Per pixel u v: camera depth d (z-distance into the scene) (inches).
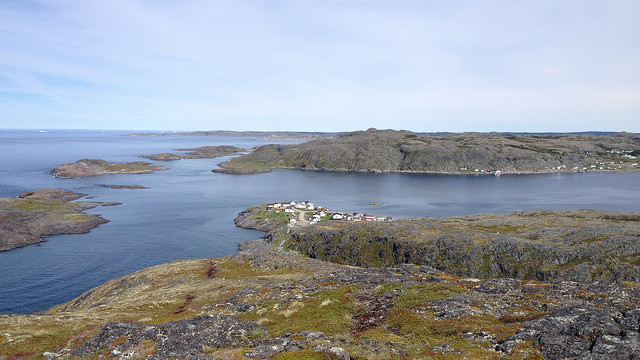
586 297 1163.9
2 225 6540.4
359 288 1656.0
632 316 887.7
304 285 1936.5
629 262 3784.5
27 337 1453.0
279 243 6112.2
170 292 2657.5
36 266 5064.0
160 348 1026.7
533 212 7071.9
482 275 4215.1
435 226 5620.1
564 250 4136.3
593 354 757.9
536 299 1211.2
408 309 1257.4
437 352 888.3
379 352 907.4
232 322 1178.0
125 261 5324.8
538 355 802.2
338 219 7819.9
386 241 5191.9
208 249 6008.9
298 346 969.5
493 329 979.3
